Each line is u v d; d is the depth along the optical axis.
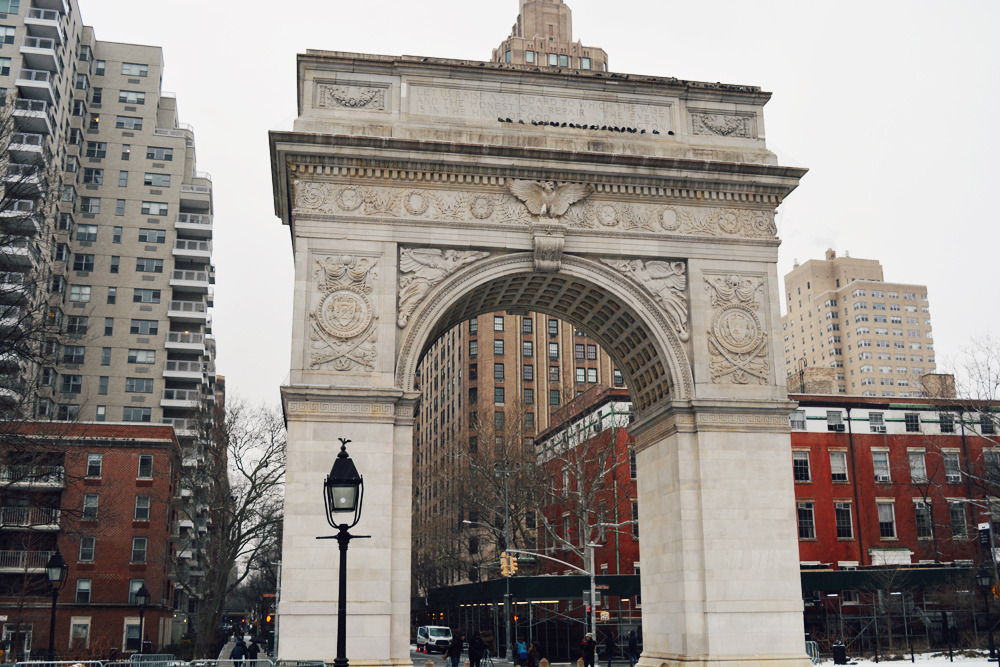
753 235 42.81
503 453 80.94
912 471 75.69
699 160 41.88
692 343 41.09
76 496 72.31
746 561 38.69
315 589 35.25
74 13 101.06
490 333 136.62
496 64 42.50
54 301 94.06
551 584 67.88
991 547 54.91
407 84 41.91
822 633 65.44
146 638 71.56
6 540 70.62
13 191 45.22
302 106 41.16
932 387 88.88
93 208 104.00
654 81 43.81
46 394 87.88
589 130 42.97
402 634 35.84
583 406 85.81
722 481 39.47
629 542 73.50
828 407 75.88
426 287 39.53
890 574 64.69
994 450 75.38
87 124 105.81
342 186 39.84
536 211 40.84
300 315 38.16
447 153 40.25
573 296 43.81
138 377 100.06
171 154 107.69
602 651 68.56
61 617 70.25
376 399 37.50
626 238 41.53
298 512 35.97
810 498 73.00
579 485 69.94
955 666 50.00
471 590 83.06
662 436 41.91
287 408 37.09
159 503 74.19
